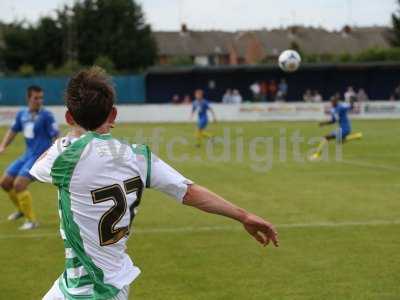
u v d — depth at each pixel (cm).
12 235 1891
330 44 18162
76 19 12506
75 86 672
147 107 8100
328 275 1447
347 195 2611
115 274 676
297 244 1741
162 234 1880
